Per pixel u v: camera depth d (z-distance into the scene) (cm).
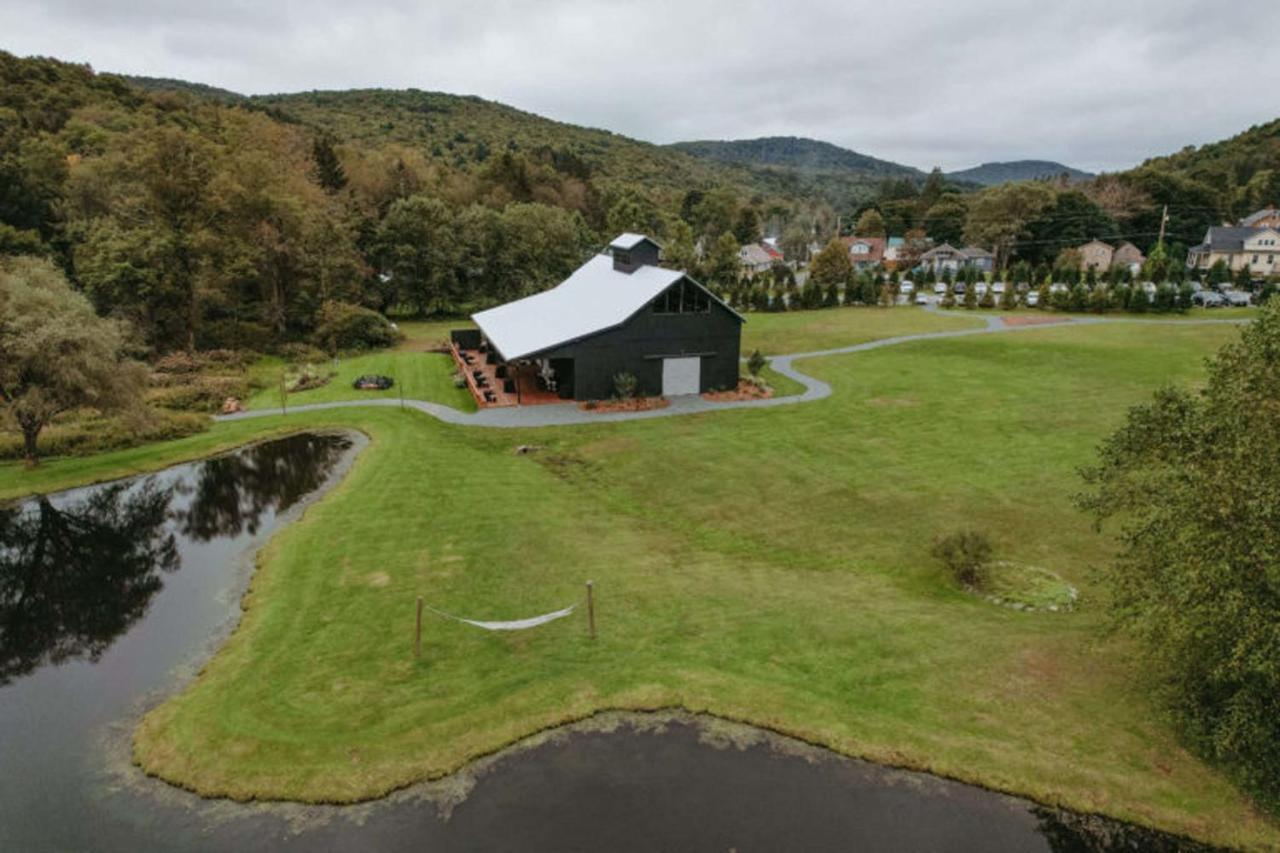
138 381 2816
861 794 1148
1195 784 1141
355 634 1584
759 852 1041
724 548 2028
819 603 1700
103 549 2119
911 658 1466
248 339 5131
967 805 1124
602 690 1384
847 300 7344
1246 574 1070
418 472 2639
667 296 3572
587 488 2494
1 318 2498
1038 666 1434
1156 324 5650
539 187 10019
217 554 2073
